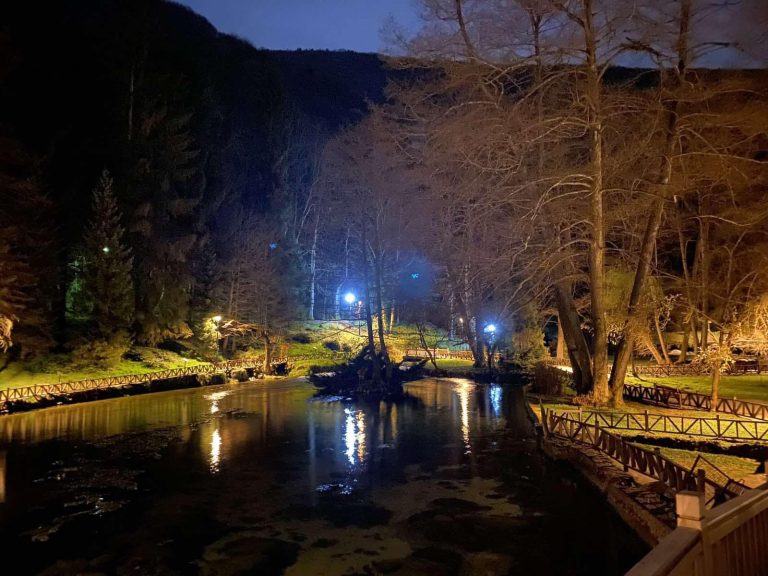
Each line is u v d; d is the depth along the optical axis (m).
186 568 12.99
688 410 26.92
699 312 31.30
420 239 47.91
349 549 13.91
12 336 37.78
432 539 14.41
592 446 19.59
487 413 33.94
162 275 53.28
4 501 17.62
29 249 40.62
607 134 29.61
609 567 12.69
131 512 16.61
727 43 24.16
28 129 47.75
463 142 26.22
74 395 37.41
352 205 49.78
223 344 61.66
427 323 79.81
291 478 20.08
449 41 27.25
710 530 4.71
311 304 80.69
